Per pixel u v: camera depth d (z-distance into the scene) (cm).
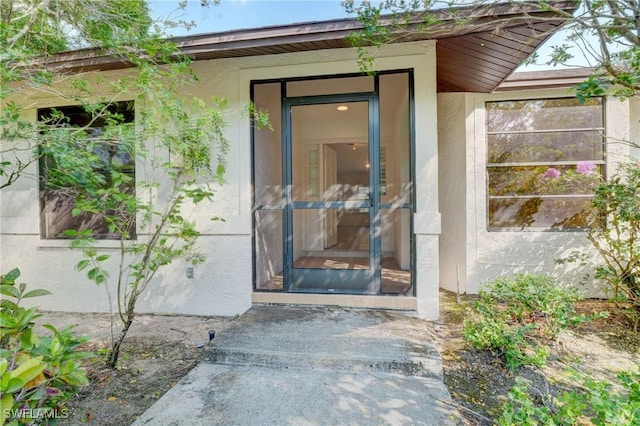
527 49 331
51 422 156
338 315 340
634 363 268
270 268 434
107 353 294
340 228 378
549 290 307
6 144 416
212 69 388
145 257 291
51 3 287
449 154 505
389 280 392
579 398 161
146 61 310
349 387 227
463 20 271
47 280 427
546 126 467
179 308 401
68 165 254
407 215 385
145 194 399
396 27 287
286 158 385
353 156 377
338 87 379
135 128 288
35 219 428
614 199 359
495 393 226
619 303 369
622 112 440
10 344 150
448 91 493
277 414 198
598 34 215
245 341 277
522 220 473
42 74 279
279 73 374
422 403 209
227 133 387
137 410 211
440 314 386
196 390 225
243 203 387
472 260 479
